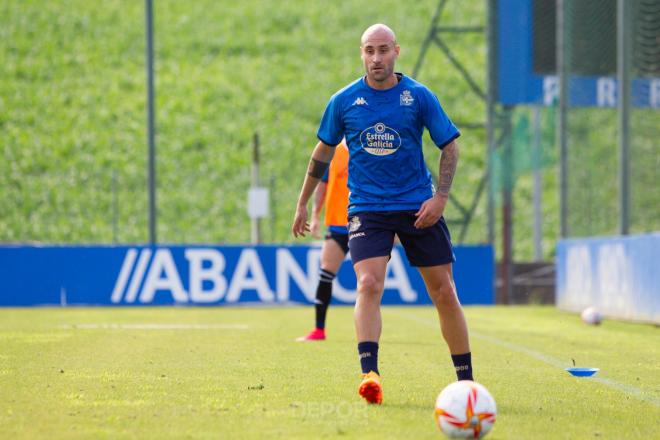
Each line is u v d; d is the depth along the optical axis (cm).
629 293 5031
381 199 2198
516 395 2323
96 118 13512
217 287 6538
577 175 6694
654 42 6619
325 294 3841
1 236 11025
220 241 11131
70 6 16162
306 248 6594
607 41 7100
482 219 11350
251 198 7712
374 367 2145
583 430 1855
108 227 11306
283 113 13800
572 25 6881
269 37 15738
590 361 3138
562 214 6444
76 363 2911
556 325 4847
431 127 2195
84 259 6531
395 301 6612
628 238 5025
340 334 4134
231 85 14400
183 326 4638
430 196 2225
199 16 16175
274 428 1819
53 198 11750
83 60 14850
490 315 5744
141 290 6525
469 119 13612
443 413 1700
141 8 16338
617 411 2102
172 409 2038
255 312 5928
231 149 12912
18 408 2048
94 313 5806
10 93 13938
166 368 2786
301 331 4319
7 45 15062
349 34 15850
